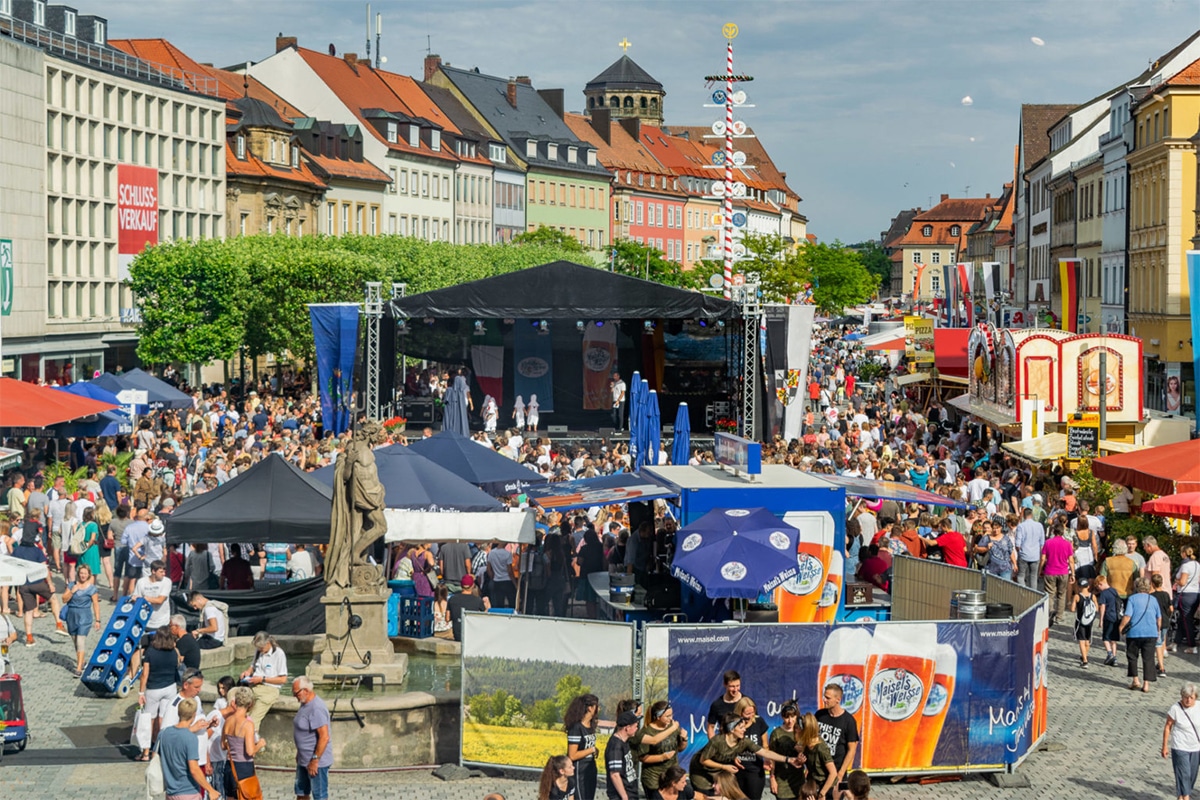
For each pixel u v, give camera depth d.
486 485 36.16
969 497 38.78
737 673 19.59
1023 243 152.38
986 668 21.17
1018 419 50.47
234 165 107.50
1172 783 21.33
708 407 69.81
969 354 61.28
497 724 21.23
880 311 184.50
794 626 20.73
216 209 103.50
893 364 107.75
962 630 21.06
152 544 31.31
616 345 72.31
